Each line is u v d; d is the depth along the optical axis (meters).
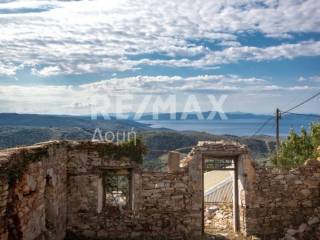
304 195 17.55
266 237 17.16
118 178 18.14
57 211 14.99
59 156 15.38
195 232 17.14
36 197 12.18
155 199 17.12
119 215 17.02
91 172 16.94
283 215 17.45
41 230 12.69
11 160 10.08
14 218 10.50
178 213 17.17
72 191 16.83
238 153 17.44
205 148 17.36
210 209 21.14
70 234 16.70
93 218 16.89
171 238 16.94
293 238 16.36
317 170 17.64
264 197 17.39
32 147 12.34
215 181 29.72
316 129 23.36
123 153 16.95
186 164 17.30
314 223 16.80
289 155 23.84
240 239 16.78
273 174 17.50
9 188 9.80
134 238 16.83
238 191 17.98
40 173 12.59
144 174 17.14
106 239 16.67
